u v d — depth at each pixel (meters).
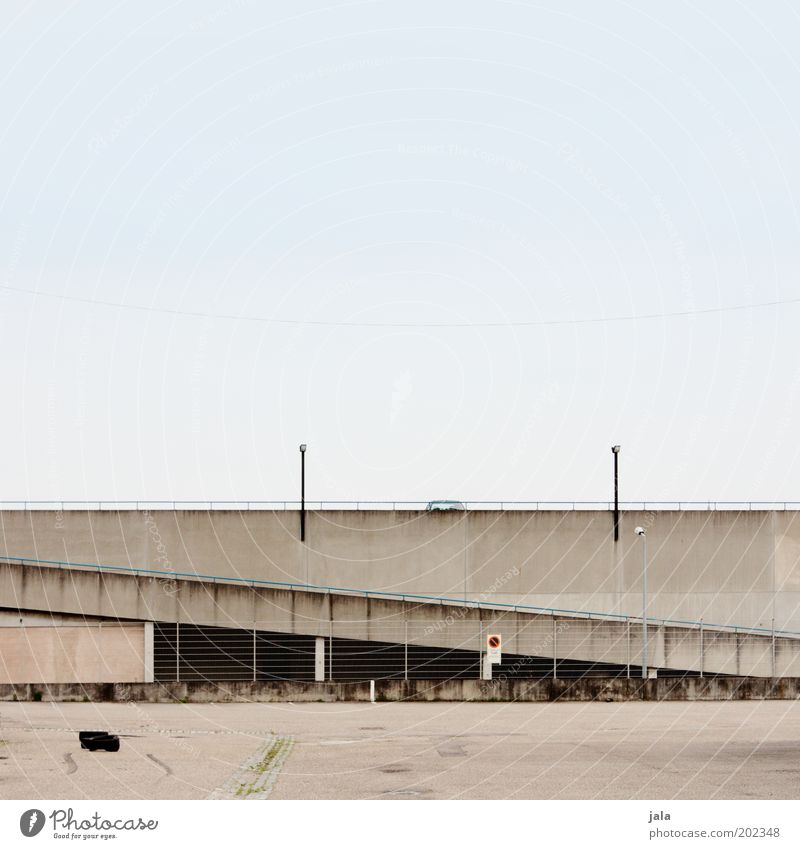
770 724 32.81
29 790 20.05
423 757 25.19
